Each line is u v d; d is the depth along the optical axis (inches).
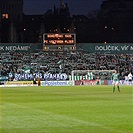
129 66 5541.3
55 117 1182.9
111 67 5546.3
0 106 1584.6
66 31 7367.1
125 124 1034.1
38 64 5531.5
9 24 7258.9
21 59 5664.4
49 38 5723.4
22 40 7273.6
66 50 5738.2
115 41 7696.9
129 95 2359.7
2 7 7258.9
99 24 7716.5
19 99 2018.9
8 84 4229.8
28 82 4281.5
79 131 921.5
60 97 2177.7
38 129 950.4
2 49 5782.5
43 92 2748.5
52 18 7406.5
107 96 2256.4
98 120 1115.3
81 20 7608.3
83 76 4456.2
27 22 7337.6
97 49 5826.8
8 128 965.8
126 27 7706.7
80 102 1801.2
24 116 1209.4
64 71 5339.6
